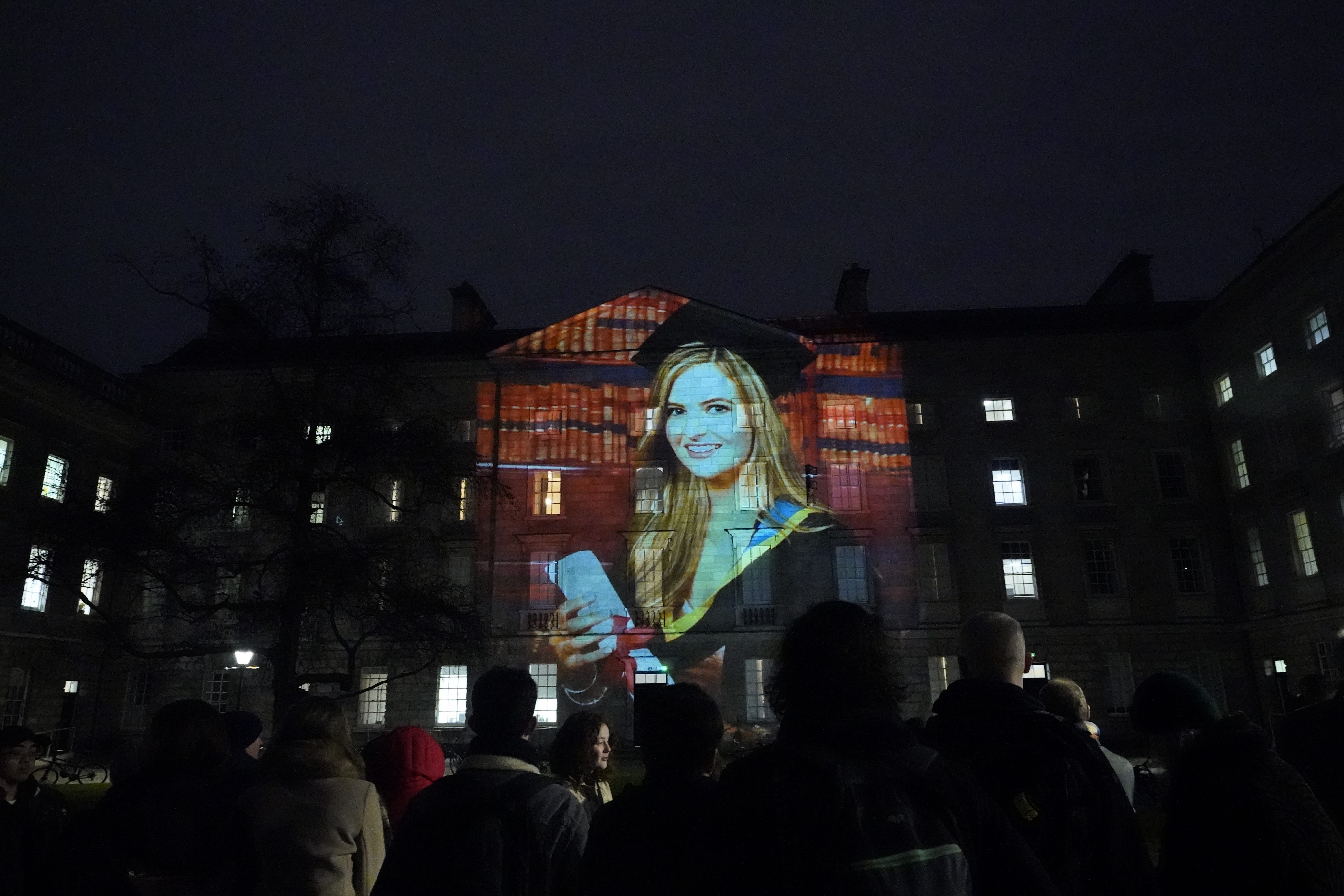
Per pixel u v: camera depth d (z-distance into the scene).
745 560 37.62
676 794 3.13
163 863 4.07
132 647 24.64
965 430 39.50
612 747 6.21
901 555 37.94
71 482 33.31
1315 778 4.71
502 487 27.09
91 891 3.93
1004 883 2.54
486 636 28.16
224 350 43.12
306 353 26.11
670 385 39.94
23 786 5.59
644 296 41.25
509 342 43.16
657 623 37.03
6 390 33.16
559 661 37.03
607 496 39.00
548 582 38.25
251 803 4.20
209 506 23.88
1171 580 37.59
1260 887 3.10
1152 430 39.22
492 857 3.54
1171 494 38.72
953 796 2.53
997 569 37.84
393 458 24.83
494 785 3.77
